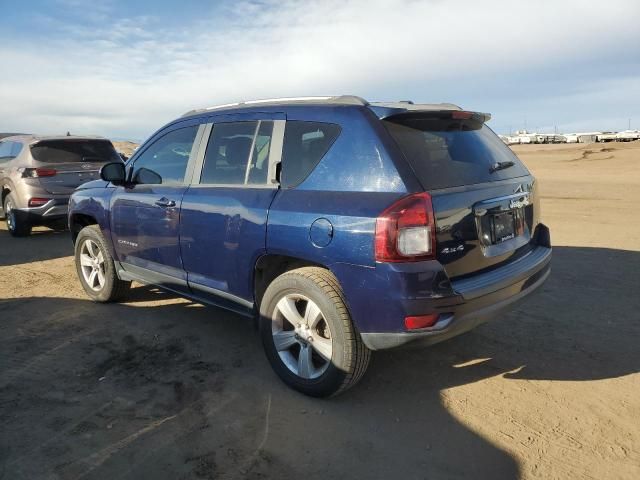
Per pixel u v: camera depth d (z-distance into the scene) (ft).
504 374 12.34
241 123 12.92
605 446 9.55
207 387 11.75
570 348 13.65
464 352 13.52
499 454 9.34
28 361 13.11
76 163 29.91
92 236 17.22
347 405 11.00
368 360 10.64
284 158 11.66
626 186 53.36
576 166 86.33
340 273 10.09
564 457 9.25
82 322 15.84
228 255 12.41
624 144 164.14
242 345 14.08
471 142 11.75
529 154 135.13
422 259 9.49
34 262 24.09
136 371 12.57
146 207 14.80
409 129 10.65
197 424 10.26
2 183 30.45
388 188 9.82
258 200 11.75
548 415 10.59
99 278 17.56
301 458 9.24
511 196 11.45
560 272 20.59
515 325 15.19
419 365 12.85
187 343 14.20
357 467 9.00
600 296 17.60
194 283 13.71
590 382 11.91
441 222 9.67
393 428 10.15
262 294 12.30
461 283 10.05
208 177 13.44
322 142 11.06
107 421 10.37
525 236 12.19
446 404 11.03
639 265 21.45
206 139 13.76
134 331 15.07
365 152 10.30
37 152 28.99
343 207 10.09
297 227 10.69
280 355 11.63
